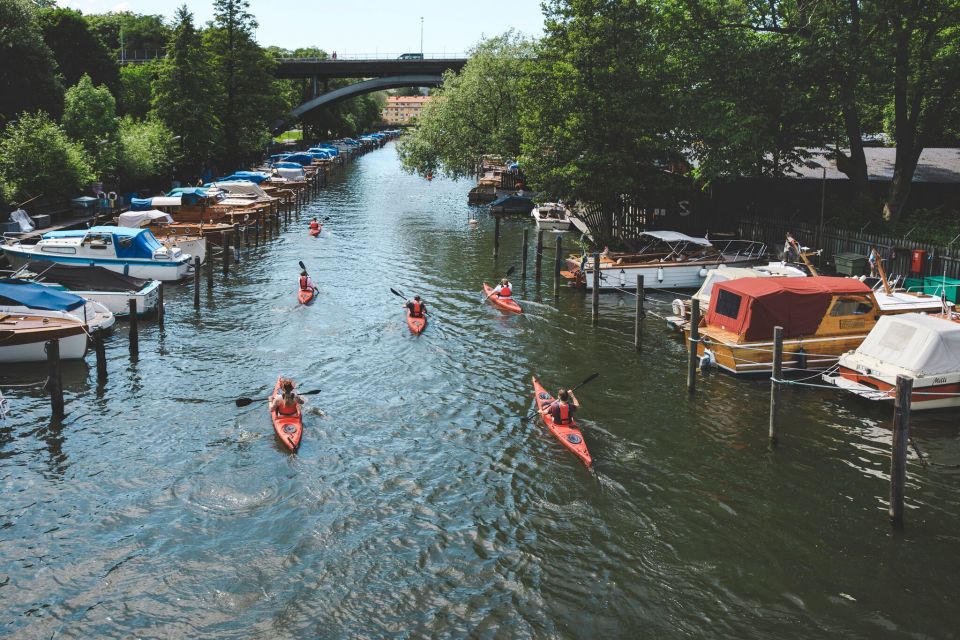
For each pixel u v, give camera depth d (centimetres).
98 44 8506
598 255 3188
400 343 2945
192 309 3431
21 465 1925
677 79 4272
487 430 2158
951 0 3562
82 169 5200
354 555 1566
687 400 2377
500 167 9681
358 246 5175
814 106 3869
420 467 1936
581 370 2659
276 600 1430
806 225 3934
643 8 4278
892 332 2292
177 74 7681
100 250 3803
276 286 3925
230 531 1650
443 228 6041
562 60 4478
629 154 4322
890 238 3431
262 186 7206
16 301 2538
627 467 1941
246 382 2514
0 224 4228
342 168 12462
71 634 1337
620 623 1373
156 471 1903
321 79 15312
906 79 3853
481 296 3741
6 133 5156
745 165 3956
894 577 1499
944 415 2223
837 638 1334
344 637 1334
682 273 3853
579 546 1606
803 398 2400
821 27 3619
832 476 1894
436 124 7638
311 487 1831
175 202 5122
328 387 2473
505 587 1471
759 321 2519
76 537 1620
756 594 1452
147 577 1492
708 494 1811
